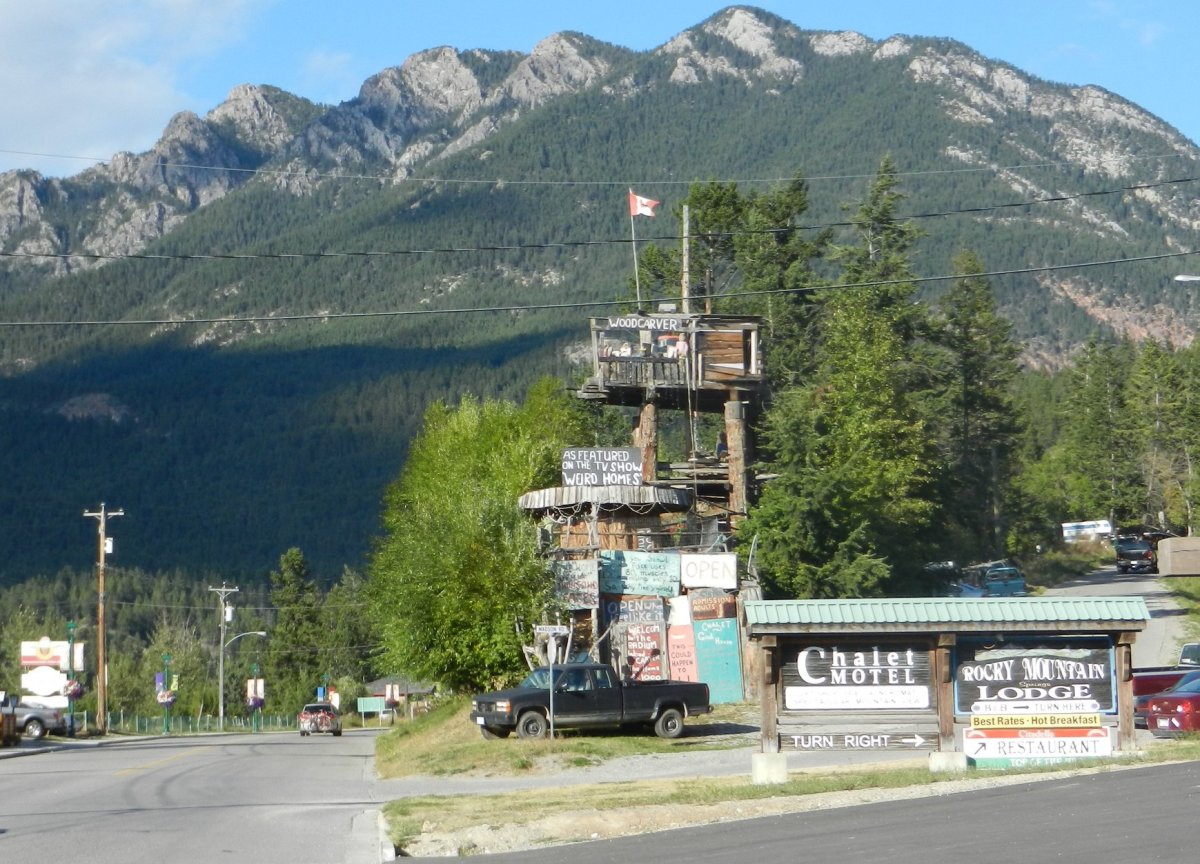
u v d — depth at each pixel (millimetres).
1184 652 41906
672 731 34750
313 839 18969
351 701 122250
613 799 21797
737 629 42438
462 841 18125
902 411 62031
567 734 35562
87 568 185625
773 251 77000
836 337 62438
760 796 21031
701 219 79375
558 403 69125
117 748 52688
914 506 59688
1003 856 13844
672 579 42719
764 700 23188
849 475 53031
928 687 23062
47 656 65875
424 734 42625
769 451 60594
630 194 58688
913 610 22797
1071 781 20250
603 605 42719
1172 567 27062
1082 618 22719
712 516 51906
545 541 44156
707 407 58438
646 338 54812
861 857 14414
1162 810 16328
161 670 115812
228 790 28047
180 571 181875
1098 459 126750
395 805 22734
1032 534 98000
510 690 35344
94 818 21938
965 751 22844
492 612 42125
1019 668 23047
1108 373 129250
